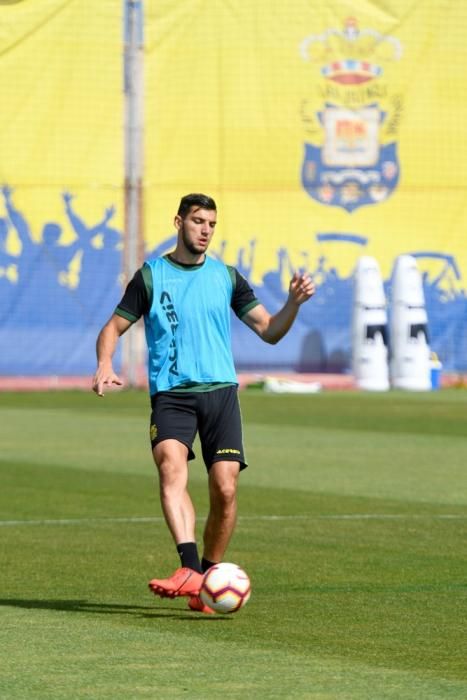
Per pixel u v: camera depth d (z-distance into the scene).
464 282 88.44
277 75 86.25
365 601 22.41
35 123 83.94
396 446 51.72
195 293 22.05
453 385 88.56
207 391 21.86
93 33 84.38
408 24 87.25
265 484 40.16
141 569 25.86
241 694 16.00
